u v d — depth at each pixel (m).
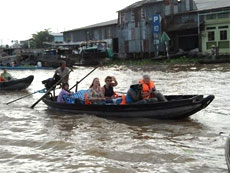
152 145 7.34
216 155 6.60
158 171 5.88
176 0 38.16
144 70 28.69
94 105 10.41
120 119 10.12
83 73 29.06
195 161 6.30
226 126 8.95
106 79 10.82
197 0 44.75
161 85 17.69
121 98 10.52
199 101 9.34
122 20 45.06
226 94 13.91
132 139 7.90
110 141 7.77
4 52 46.47
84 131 8.82
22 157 6.86
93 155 6.83
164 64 32.78
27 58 41.22
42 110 12.19
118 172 5.91
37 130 9.12
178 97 10.38
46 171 6.08
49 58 38.47
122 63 38.81
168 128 8.88
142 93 10.02
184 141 7.63
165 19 38.78
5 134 8.73
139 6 41.88
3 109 12.54
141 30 42.12
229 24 33.47
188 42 39.03
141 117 9.91
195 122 9.52
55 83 13.45
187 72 24.36
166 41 36.47
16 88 18.47
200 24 35.44
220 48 34.44
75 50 43.28
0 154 7.05
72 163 6.43
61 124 9.72
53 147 7.46
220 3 36.97
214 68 26.11
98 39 49.91
